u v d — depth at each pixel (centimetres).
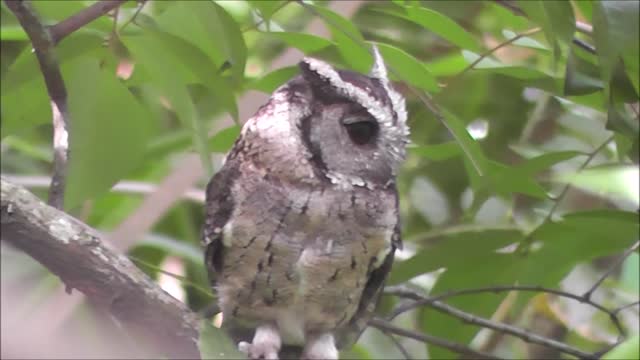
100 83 556
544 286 792
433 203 963
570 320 923
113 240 643
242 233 629
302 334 674
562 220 745
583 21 805
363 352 726
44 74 592
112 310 561
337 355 675
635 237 745
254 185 629
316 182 629
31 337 549
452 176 946
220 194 636
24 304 599
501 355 950
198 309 844
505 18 777
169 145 716
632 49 630
